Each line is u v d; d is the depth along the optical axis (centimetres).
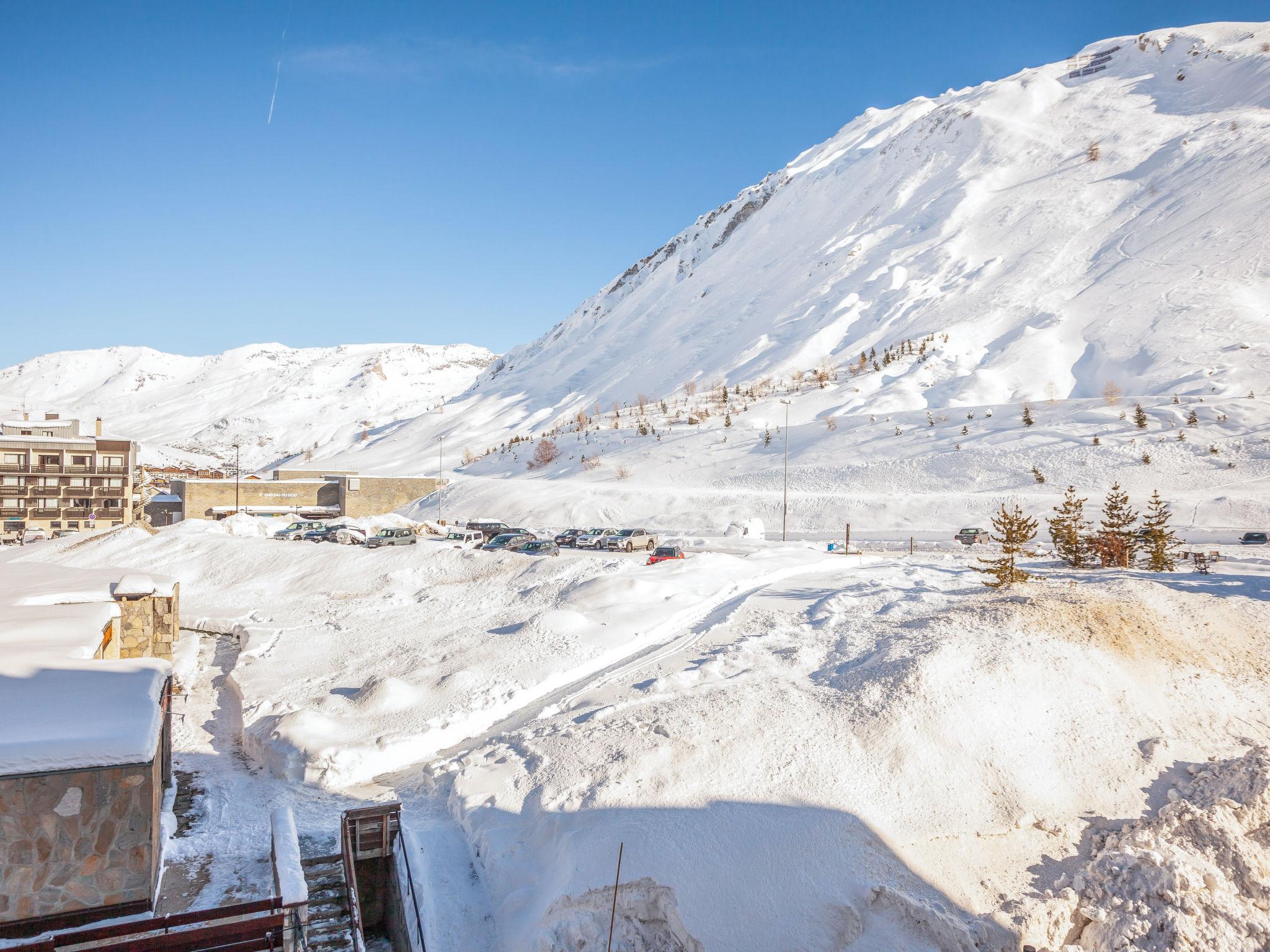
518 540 5022
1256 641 2109
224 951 1114
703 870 1306
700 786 1502
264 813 1623
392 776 1791
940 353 12975
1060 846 1462
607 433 12925
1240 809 1484
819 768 1549
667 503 7762
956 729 1661
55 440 7925
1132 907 1307
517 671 2244
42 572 3116
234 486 8662
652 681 2055
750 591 3047
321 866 1394
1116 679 1875
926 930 1250
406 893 1356
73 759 1134
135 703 1285
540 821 1475
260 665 2527
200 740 2028
